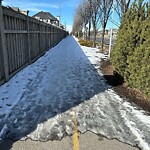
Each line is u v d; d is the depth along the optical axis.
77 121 3.32
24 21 6.83
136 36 4.92
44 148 2.56
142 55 4.38
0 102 3.93
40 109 3.74
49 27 14.16
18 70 6.25
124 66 5.40
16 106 3.81
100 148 2.61
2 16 4.61
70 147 2.61
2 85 4.88
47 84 5.37
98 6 14.71
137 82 4.53
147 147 2.67
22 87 4.94
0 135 2.81
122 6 8.88
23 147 2.57
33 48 8.48
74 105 4.01
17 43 6.11
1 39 4.67
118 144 2.71
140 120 3.44
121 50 5.40
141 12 4.91
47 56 10.54
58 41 23.62
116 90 5.09
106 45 20.64
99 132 3.00
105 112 3.73
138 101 4.32
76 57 10.66
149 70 3.99
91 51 13.91
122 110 3.84
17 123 3.17
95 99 4.40
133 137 2.89
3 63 4.88
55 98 4.36
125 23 5.63
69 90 4.96
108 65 8.19
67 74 6.64
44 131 2.97
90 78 6.23
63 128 3.07
